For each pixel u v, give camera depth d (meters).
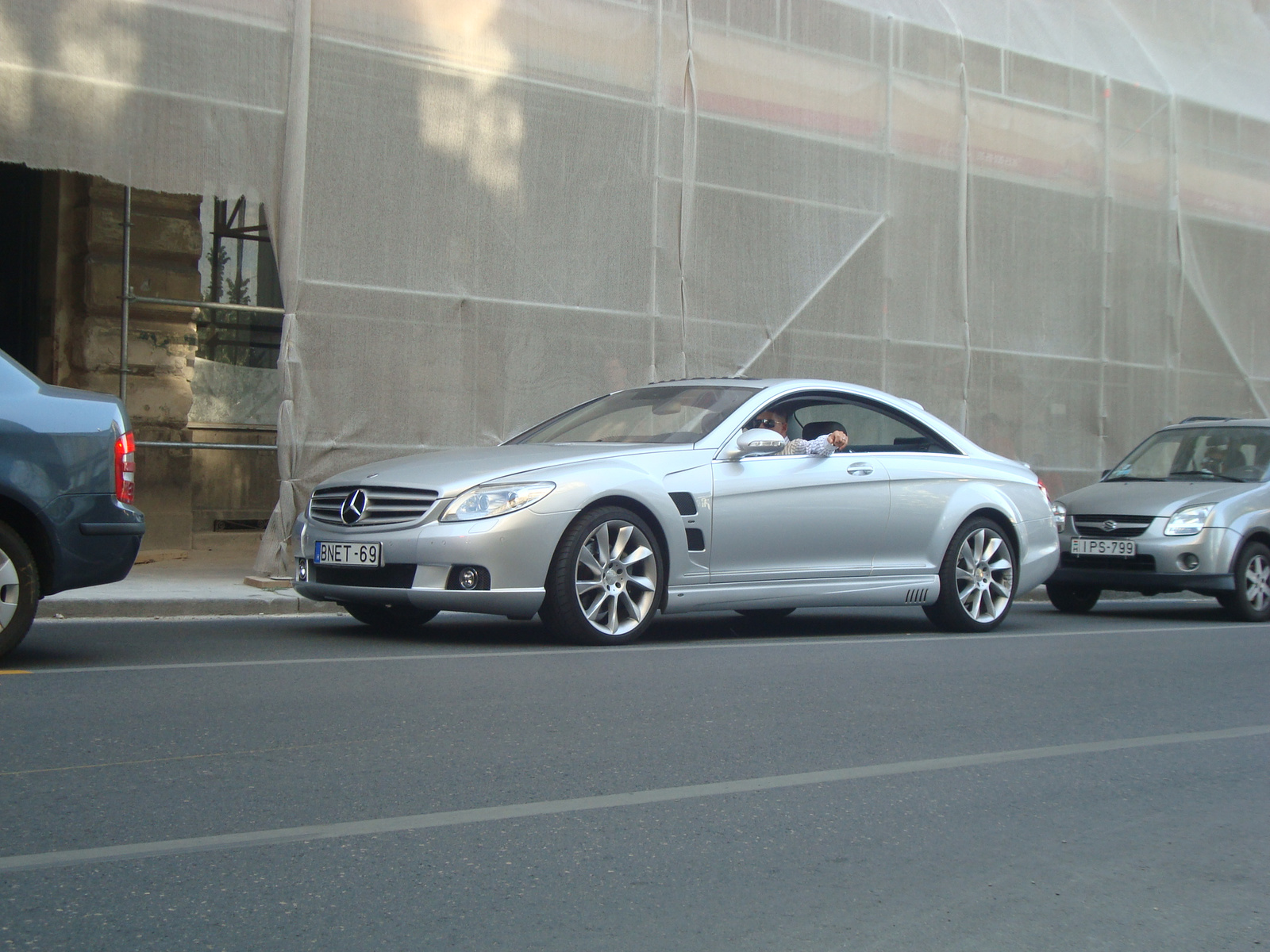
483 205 11.01
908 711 5.39
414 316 10.66
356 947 2.73
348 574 6.79
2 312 12.59
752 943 2.84
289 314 10.11
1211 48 17.14
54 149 9.27
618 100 11.75
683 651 6.82
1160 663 7.13
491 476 6.62
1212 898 3.24
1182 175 16.17
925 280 13.87
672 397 8.02
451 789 3.91
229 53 9.86
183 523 12.40
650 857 3.38
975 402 14.24
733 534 7.27
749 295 12.58
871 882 3.27
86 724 4.56
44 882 3.02
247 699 5.10
